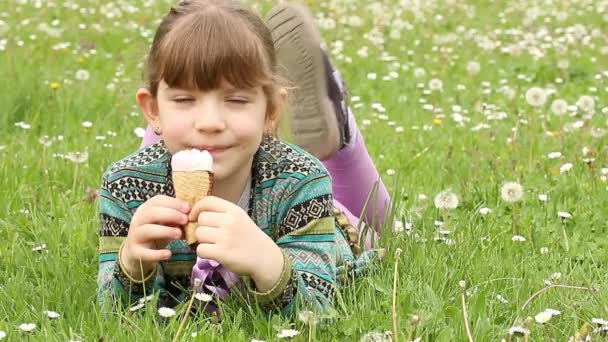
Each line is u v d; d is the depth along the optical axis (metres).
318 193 4.22
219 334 3.92
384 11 16.42
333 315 3.99
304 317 3.76
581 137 7.58
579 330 3.95
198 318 4.13
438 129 8.80
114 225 4.22
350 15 15.77
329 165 5.52
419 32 14.58
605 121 8.97
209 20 3.92
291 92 5.32
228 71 3.84
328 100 5.30
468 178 6.78
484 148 7.89
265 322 3.96
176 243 4.26
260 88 3.96
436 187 6.64
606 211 5.90
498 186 6.48
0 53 11.37
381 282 4.37
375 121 9.01
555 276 4.65
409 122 9.16
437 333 3.92
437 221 5.50
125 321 3.96
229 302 4.18
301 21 5.25
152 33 13.54
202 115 3.86
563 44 13.58
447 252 5.02
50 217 5.76
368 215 5.53
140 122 8.52
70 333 3.84
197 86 3.85
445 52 12.67
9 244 5.30
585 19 16.09
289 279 3.92
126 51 12.34
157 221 3.80
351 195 5.60
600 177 6.58
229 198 4.20
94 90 9.74
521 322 3.91
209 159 3.83
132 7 15.80
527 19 15.45
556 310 4.09
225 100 3.91
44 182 6.49
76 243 5.25
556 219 5.85
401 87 10.88
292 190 4.21
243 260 3.77
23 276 4.69
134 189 4.23
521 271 4.85
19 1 15.43
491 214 5.90
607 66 12.16
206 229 3.76
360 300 4.31
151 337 3.78
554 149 7.70
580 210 5.97
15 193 6.12
